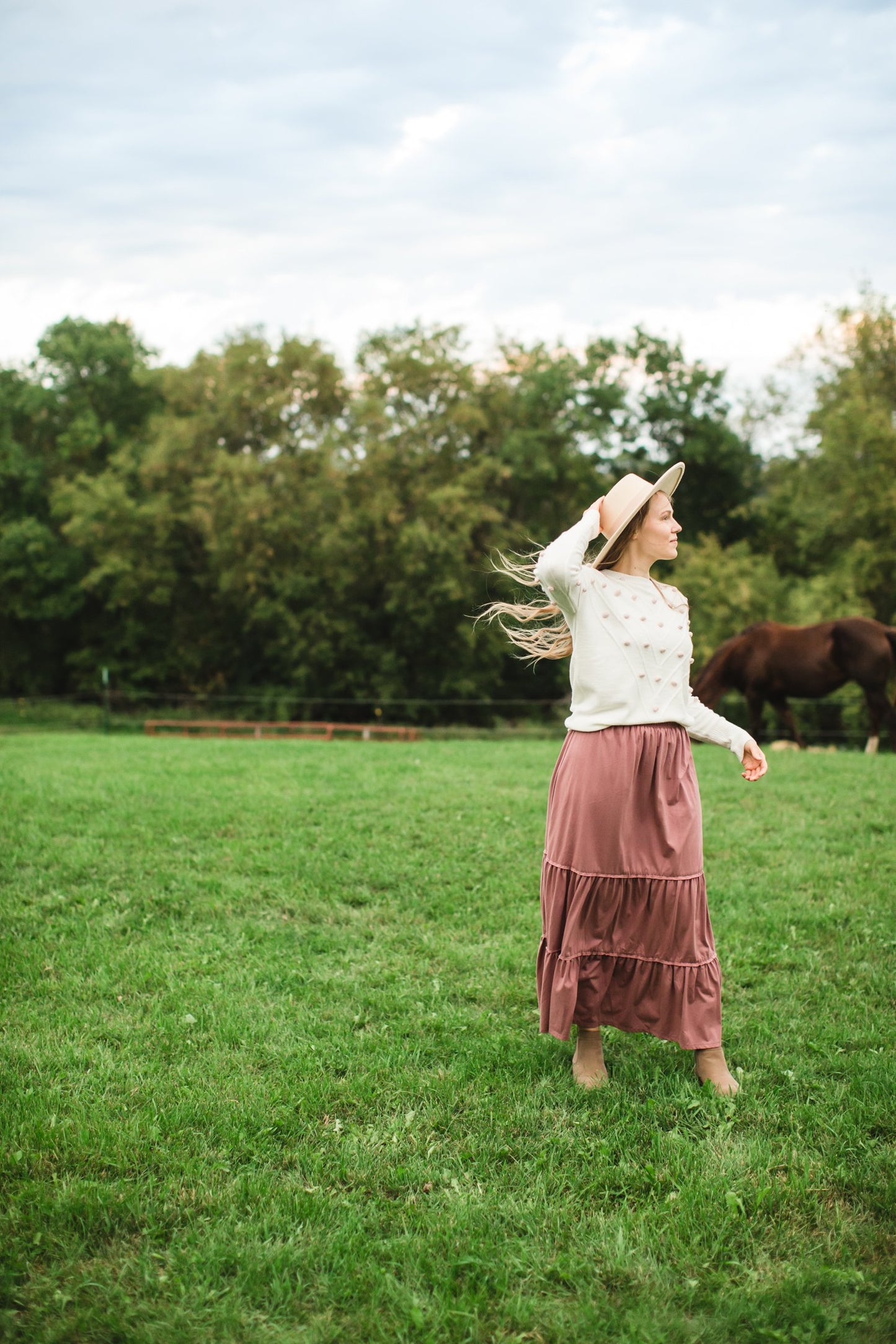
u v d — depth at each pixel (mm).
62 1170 3027
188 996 4406
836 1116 3340
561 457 35281
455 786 9086
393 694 33781
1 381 42625
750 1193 2924
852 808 8320
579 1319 2424
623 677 3455
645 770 3449
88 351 40969
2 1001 4332
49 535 38562
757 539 40875
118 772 9953
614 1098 3492
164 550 36969
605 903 3469
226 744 14555
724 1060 3658
